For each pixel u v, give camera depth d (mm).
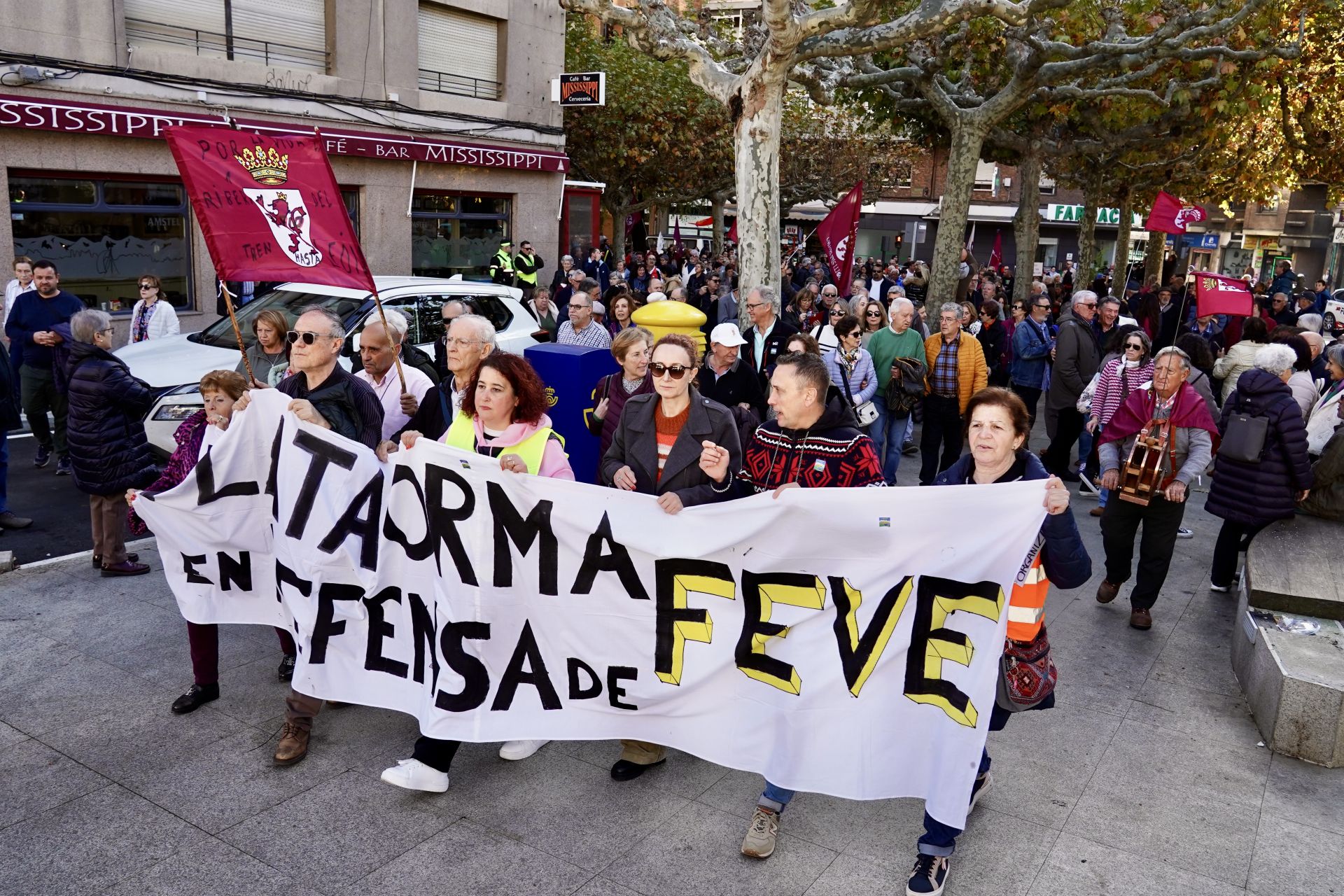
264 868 3506
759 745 3766
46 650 5223
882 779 3578
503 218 18938
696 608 3844
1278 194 26406
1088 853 3734
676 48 9805
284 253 4660
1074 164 22125
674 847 3701
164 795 3938
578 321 7957
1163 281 27125
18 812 3795
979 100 15469
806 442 4016
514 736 3975
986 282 15453
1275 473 5969
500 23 18047
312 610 4254
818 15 8516
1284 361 6117
